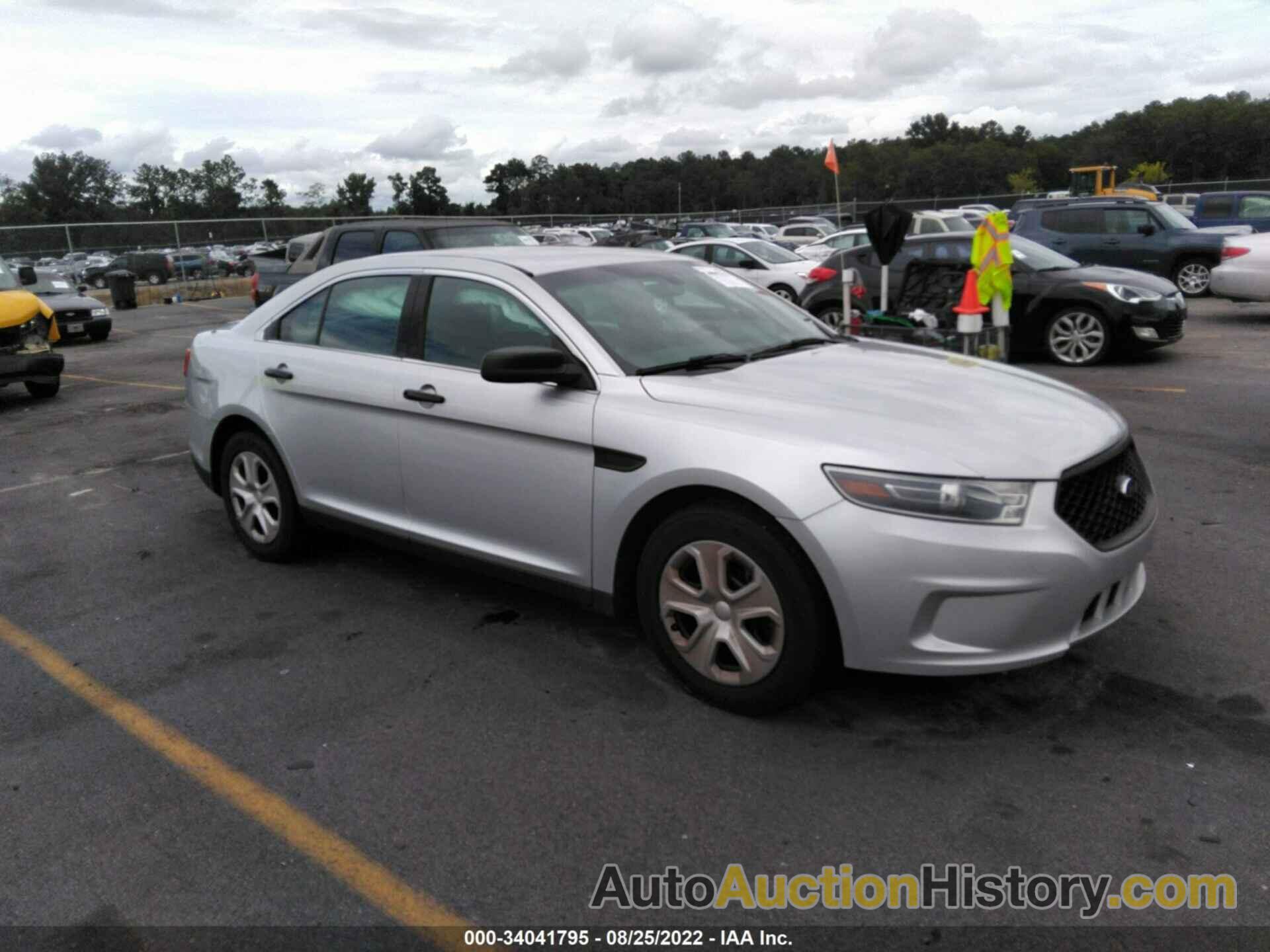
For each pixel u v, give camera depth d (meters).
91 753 3.31
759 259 16.75
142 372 12.84
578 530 3.65
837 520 2.99
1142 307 10.12
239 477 5.12
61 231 29.80
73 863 2.73
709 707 3.45
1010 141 123.06
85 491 6.74
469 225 11.12
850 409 3.29
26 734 3.45
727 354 3.92
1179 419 7.67
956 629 2.98
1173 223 15.79
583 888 2.57
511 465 3.80
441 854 2.72
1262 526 5.13
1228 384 9.01
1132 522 3.33
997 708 3.38
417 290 4.29
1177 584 4.39
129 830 2.88
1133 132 102.00
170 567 5.12
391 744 3.30
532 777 3.07
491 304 4.03
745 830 2.78
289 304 4.89
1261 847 2.62
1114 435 3.42
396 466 4.25
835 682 3.59
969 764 3.05
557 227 43.03
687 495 3.36
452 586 4.70
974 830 2.74
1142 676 3.56
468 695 3.61
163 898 2.58
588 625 4.19
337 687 3.72
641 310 4.05
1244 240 13.39
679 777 3.04
